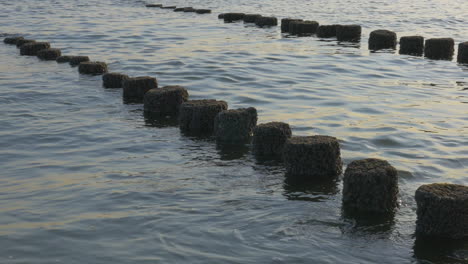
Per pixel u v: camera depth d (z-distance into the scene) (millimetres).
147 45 22469
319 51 21344
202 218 7895
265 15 33031
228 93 14977
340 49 21828
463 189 7750
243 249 7082
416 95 15000
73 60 18906
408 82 16594
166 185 9086
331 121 12539
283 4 39000
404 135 11594
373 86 15961
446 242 7414
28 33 26016
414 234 7605
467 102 14328
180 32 25938
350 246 7246
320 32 24922
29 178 9445
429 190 7652
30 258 6910
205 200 8508
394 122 12500
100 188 8969
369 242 7363
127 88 14703
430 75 17625
